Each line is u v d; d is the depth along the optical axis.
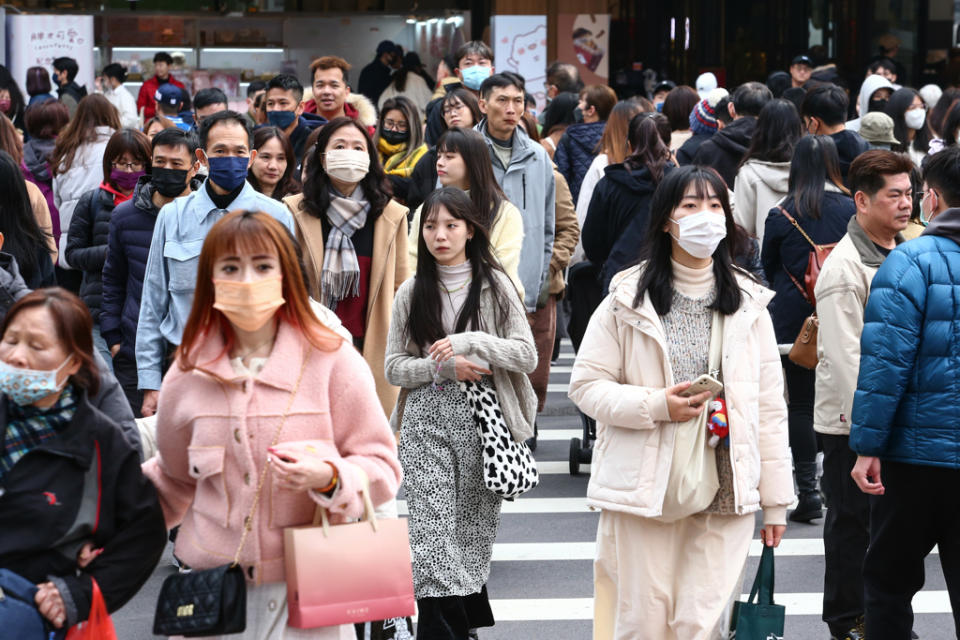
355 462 6.40
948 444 8.27
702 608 8.15
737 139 17.27
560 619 11.05
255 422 6.29
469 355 9.62
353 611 6.24
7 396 6.27
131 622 10.84
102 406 6.71
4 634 6.03
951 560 8.50
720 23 42.53
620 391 8.20
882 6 41.41
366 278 11.57
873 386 8.37
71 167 16.75
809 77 28.89
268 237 6.27
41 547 6.15
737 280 8.40
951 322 8.32
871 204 10.13
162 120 20.09
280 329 6.43
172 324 11.09
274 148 13.52
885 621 8.70
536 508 14.49
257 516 6.30
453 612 9.66
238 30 40.03
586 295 15.43
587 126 20.03
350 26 40.53
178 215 11.09
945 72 39.38
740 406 8.14
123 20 39.19
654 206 8.38
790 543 13.13
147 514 6.37
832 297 10.09
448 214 9.79
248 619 6.36
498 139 14.28
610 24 40.97
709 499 8.16
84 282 13.84
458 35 40.91
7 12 35.78
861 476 8.64
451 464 9.81
